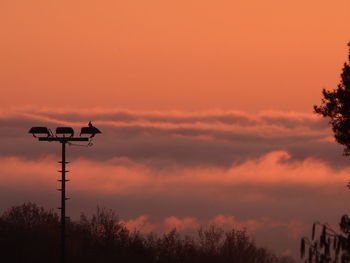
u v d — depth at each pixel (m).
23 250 96.12
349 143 55.47
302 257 22.23
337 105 56.53
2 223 104.31
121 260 98.94
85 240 102.56
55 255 96.38
